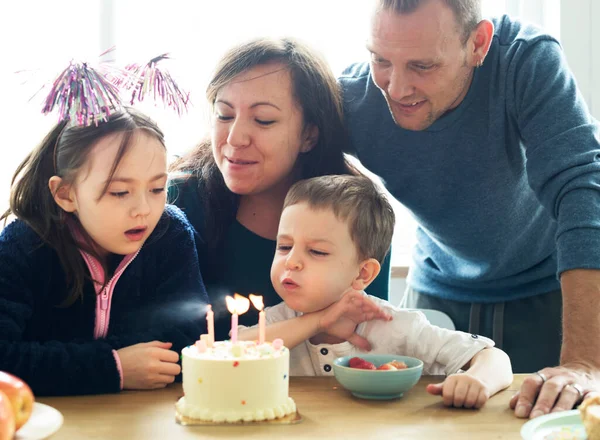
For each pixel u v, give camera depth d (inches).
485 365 46.3
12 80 79.8
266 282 60.7
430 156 62.5
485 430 37.7
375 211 55.5
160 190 48.8
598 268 47.5
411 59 53.2
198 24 82.5
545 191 53.6
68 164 47.3
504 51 60.2
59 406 41.4
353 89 64.2
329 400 43.2
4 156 79.8
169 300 51.2
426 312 65.9
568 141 53.3
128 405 41.6
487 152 61.2
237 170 56.1
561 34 87.5
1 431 30.8
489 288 69.9
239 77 55.6
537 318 69.2
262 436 36.0
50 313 49.1
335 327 53.0
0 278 46.8
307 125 59.6
